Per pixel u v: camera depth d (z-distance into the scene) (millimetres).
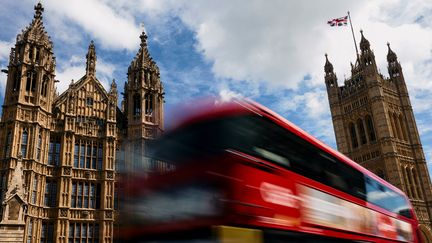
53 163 39062
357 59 105312
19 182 34156
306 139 13938
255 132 11617
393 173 87562
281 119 13133
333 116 105250
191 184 10234
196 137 10891
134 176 10883
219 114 11133
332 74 109312
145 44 48406
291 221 11484
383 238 16969
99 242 37812
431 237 85562
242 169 10562
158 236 9891
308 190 12875
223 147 10555
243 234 9805
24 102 38375
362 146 96812
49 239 36219
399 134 95000
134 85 45469
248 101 12023
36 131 37781
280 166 12008
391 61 106000
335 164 15188
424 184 91312
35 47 40656
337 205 14219
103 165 40812
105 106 43906
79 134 41156
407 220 20891
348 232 14250
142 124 43219
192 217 9836
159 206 10219
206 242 9453
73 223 37688
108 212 39156
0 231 31641
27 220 34594
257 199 10578
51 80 41219
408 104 99938
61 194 37781
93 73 44688
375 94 95312
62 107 41531
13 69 39719
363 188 16812
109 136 42094
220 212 9750
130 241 10055
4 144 36812
